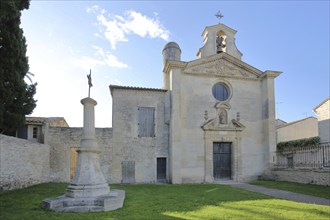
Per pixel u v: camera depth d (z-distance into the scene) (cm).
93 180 973
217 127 2100
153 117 2069
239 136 2145
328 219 776
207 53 2309
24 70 1623
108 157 1952
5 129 1573
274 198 1190
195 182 2005
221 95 2211
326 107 2216
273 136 2150
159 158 2045
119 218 763
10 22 1530
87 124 1042
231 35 2389
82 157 1004
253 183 1892
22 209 876
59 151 1908
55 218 750
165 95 2116
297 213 852
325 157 1823
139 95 2069
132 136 2009
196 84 2133
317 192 1352
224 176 2117
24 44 1652
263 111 2231
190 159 2023
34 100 1725
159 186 1708
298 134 2861
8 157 1370
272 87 2208
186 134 2042
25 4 1262
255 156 2173
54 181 1867
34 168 1653
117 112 2012
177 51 2384
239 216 810
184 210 898
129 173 1969
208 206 977
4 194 1207
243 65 2239
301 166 1959
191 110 2084
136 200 1098
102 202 885
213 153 2122
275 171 2066
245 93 2233
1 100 1521
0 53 1513
